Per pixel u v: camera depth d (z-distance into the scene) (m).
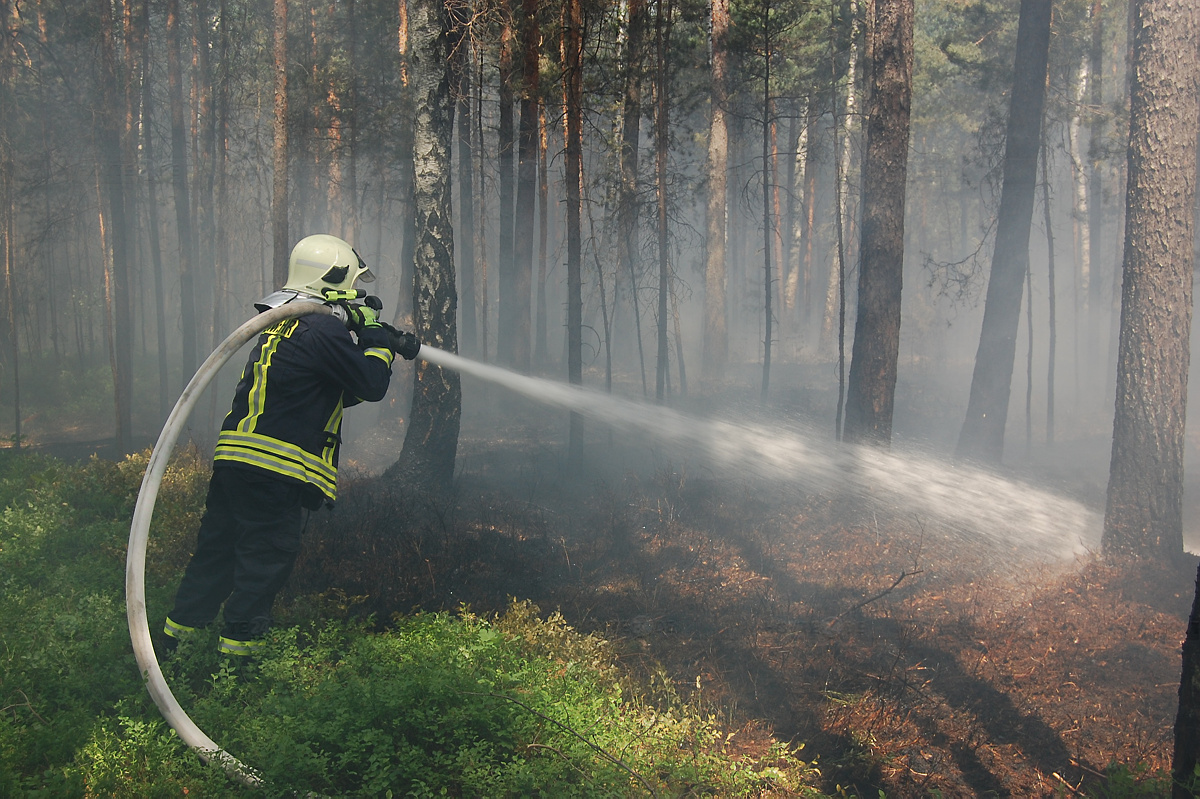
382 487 9.78
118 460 15.81
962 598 6.99
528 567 7.48
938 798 3.92
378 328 4.49
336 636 4.51
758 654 5.70
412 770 3.29
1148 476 7.11
